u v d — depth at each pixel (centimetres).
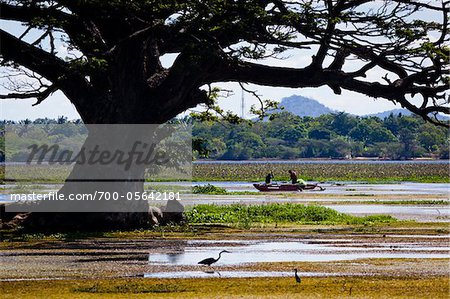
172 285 3138
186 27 4859
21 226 5022
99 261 3756
